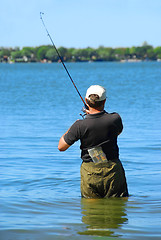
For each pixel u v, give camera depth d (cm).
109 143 1448
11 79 14375
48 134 3094
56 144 2712
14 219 1229
